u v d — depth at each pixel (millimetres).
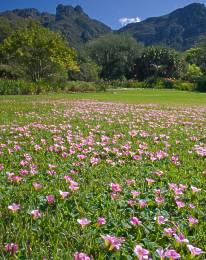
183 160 1815
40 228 925
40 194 1183
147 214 1048
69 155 1749
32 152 1843
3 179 1326
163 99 8977
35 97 8375
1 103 5711
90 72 22469
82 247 834
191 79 21594
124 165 1646
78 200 1140
